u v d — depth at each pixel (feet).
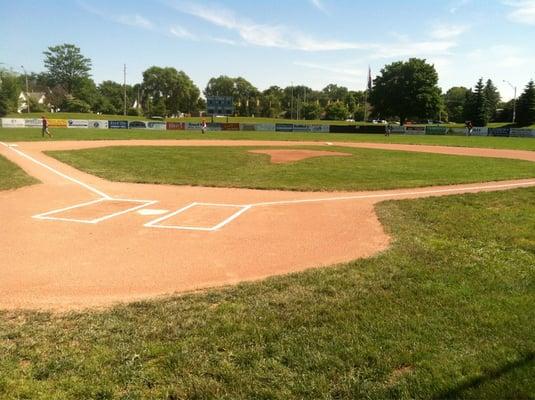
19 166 62.34
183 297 18.42
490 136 195.42
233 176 55.11
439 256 23.27
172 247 25.55
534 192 44.37
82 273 21.33
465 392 11.82
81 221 31.32
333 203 38.81
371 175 57.93
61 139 119.65
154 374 12.79
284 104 468.34
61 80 383.04
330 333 15.02
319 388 12.08
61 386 12.26
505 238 26.86
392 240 26.63
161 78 415.23
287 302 17.66
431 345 14.19
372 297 17.99
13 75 294.05
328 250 25.17
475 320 15.88
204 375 12.77
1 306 17.62
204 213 34.37
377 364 13.16
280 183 49.57
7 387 12.17
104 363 13.34
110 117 292.20
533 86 277.23
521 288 18.92
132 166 63.72
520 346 14.05
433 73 266.16
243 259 23.61
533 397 11.60
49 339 14.83
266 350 14.05
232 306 17.34
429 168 66.90
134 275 21.15
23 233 28.14
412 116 272.92
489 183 51.62
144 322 16.05
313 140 145.89
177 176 54.13
